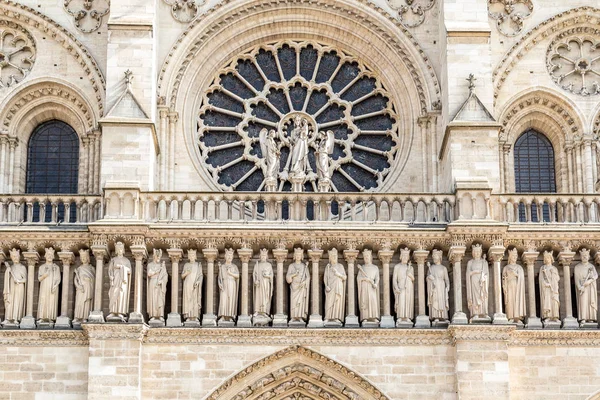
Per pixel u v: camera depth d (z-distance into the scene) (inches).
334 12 3484.3
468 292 3058.6
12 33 3457.2
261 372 3024.1
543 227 3110.2
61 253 3085.6
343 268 3088.1
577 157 3410.4
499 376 2979.8
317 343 3029.0
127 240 3070.9
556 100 3440.0
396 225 3107.8
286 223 3105.3
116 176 3152.1
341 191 3422.7
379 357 3024.1
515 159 3467.0
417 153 3398.1
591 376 3031.5
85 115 3405.5
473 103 3221.0
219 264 3093.0
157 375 3002.0
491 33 3442.4
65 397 2997.0
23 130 3425.2
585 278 3088.1
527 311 3105.3
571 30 3481.8
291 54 3499.0
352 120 3472.0
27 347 3021.7
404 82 3452.3
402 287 3070.9
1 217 3174.2
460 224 3080.7
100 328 2989.7
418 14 3467.0
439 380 3009.4
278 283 3078.2
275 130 3459.6
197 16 3432.6
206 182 3376.0
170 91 3385.8
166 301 3100.4
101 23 3437.5
